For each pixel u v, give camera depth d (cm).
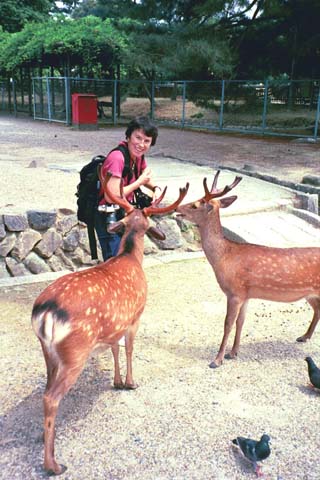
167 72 2280
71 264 669
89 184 386
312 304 418
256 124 2331
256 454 262
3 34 2798
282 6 2295
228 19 2411
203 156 1343
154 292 532
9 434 292
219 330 444
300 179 1010
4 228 621
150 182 403
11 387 340
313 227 753
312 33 2455
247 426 304
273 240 692
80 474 261
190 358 390
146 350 402
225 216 759
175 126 2344
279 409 324
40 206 686
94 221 394
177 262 635
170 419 309
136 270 319
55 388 253
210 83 2453
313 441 293
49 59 2486
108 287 280
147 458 274
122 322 288
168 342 417
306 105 2319
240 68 2711
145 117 371
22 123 2353
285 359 395
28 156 1247
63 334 251
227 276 373
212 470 267
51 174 973
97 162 390
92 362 383
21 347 396
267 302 516
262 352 405
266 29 2503
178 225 719
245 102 2434
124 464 269
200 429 300
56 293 260
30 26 2391
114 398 331
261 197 840
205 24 2423
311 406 328
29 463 268
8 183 863
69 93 2236
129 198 400
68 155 1282
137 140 369
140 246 341
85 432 296
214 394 339
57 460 271
